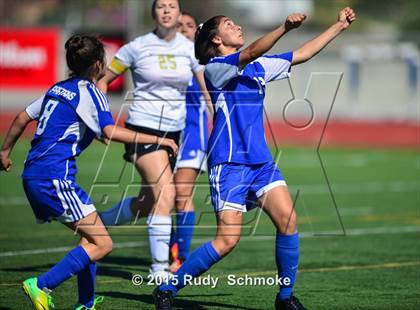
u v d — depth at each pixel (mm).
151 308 19922
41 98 18672
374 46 95812
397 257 27547
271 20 113438
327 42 19250
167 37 24766
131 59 24672
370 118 80688
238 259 27219
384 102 92562
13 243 29750
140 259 27172
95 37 18781
